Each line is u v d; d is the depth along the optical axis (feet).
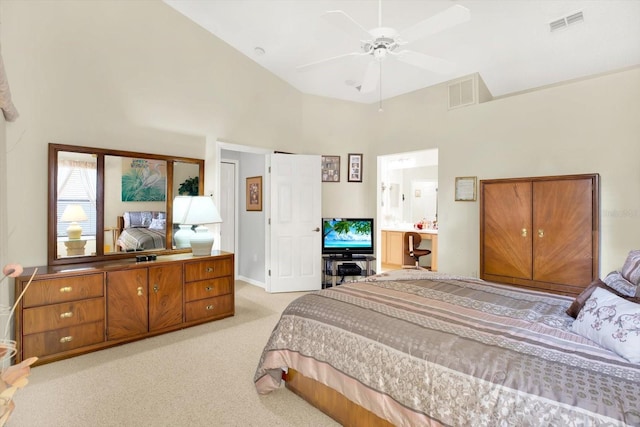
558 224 9.96
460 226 13.52
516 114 11.95
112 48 10.65
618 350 4.38
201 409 6.68
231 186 18.04
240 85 14.29
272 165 15.30
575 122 10.63
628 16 9.46
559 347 4.65
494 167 12.55
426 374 4.65
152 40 11.57
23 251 9.10
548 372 4.02
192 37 12.67
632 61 11.16
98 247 10.38
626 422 3.29
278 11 11.18
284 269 15.57
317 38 12.33
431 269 21.27
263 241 16.56
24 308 8.13
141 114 11.36
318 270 15.97
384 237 23.65
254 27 12.39
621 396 3.55
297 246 15.70
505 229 10.98
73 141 9.91
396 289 7.65
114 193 10.75
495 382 4.08
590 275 9.48
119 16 10.77
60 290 8.61
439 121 14.61
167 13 11.93
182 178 12.41
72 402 6.85
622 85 9.80
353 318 6.04
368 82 9.69
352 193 17.40
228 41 13.69
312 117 16.94
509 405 3.87
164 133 11.95
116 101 10.77
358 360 5.51
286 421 6.35
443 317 5.80
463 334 5.08
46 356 8.42
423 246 22.65
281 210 15.47
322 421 6.36
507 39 11.23
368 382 5.31
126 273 9.68
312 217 15.87
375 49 7.75
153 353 9.14
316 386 6.72
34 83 9.20
